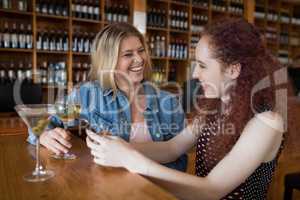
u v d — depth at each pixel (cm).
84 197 70
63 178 81
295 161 235
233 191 93
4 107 292
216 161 100
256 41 92
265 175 93
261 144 84
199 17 499
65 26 398
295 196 231
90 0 399
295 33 641
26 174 85
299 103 98
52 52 383
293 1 607
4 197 70
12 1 362
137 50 146
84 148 113
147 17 445
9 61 377
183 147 121
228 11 515
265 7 574
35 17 367
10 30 371
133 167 88
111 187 76
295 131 97
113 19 414
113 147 93
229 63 90
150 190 74
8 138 131
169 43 470
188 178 84
